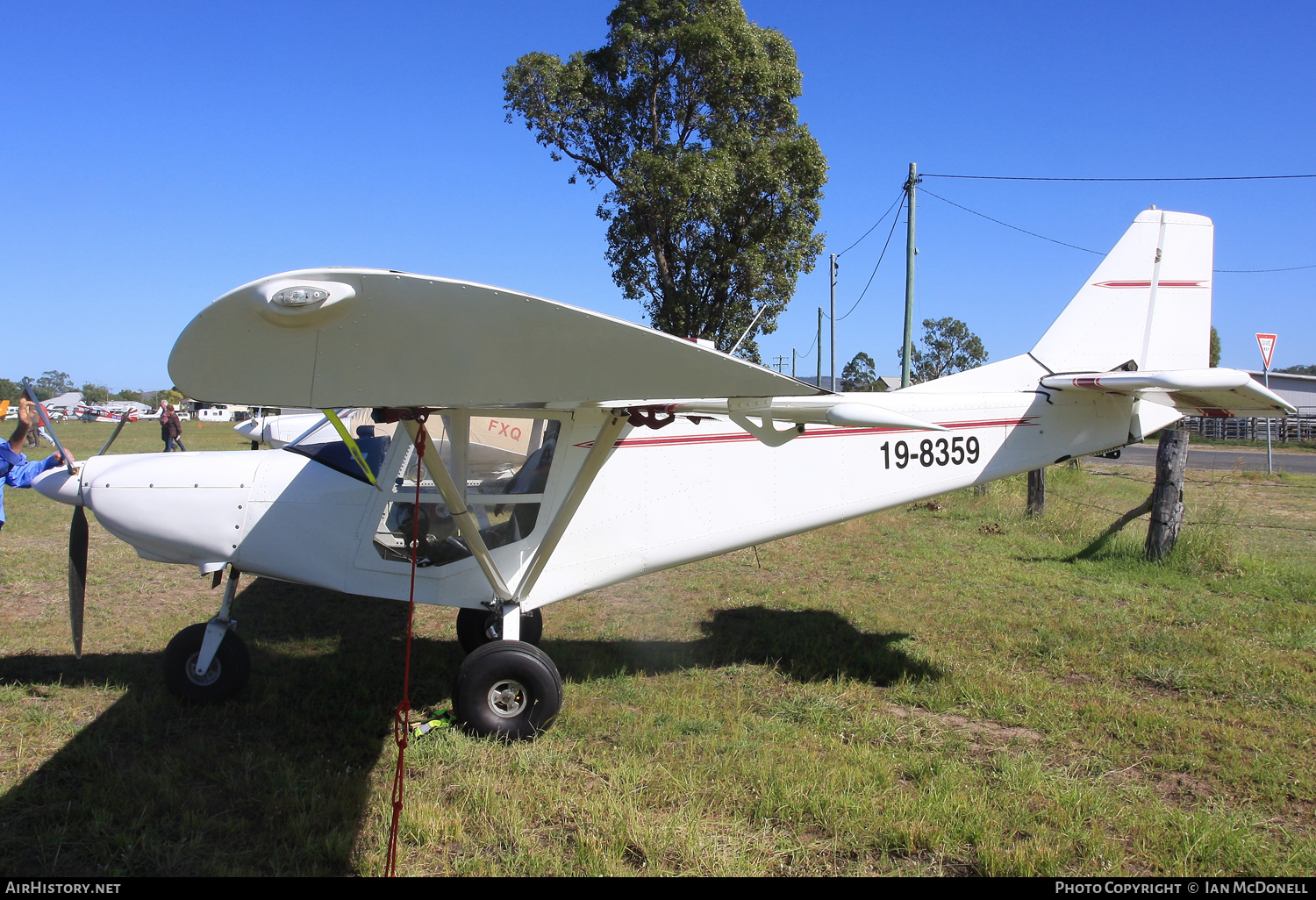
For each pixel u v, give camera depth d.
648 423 3.50
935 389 5.06
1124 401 5.06
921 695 4.22
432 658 4.74
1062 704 4.08
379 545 4.05
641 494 4.26
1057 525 9.17
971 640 5.18
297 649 4.91
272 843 2.74
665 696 4.19
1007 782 3.20
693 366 2.31
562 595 4.19
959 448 4.80
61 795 3.03
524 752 3.47
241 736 3.61
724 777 3.25
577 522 4.17
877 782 3.22
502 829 2.86
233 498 4.08
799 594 6.45
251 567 4.12
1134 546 7.69
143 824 2.84
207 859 2.65
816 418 3.41
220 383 2.28
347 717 3.86
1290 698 4.14
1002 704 4.06
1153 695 4.29
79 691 4.04
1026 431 4.93
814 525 4.59
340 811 2.94
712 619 5.73
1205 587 6.62
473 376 2.30
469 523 3.54
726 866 2.62
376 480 4.03
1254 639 5.13
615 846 2.71
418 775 3.27
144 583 6.46
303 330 2.14
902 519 10.02
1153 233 5.31
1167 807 3.09
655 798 3.08
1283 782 3.29
